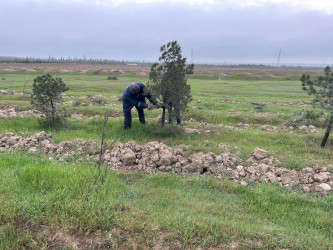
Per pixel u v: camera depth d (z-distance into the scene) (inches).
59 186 178.4
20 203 156.2
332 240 154.3
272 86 1483.8
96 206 157.4
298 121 460.4
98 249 133.4
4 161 228.4
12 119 413.7
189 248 135.9
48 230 140.8
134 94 346.9
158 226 146.6
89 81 1491.1
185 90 331.3
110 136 329.7
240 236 145.5
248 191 203.9
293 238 148.6
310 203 193.5
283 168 241.0
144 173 235.5
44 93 367.6
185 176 230.7
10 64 3348.9
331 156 286.8
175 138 324.5
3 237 134.5
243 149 292.5
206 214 170.6
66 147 280.1
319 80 299.9
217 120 480.7
